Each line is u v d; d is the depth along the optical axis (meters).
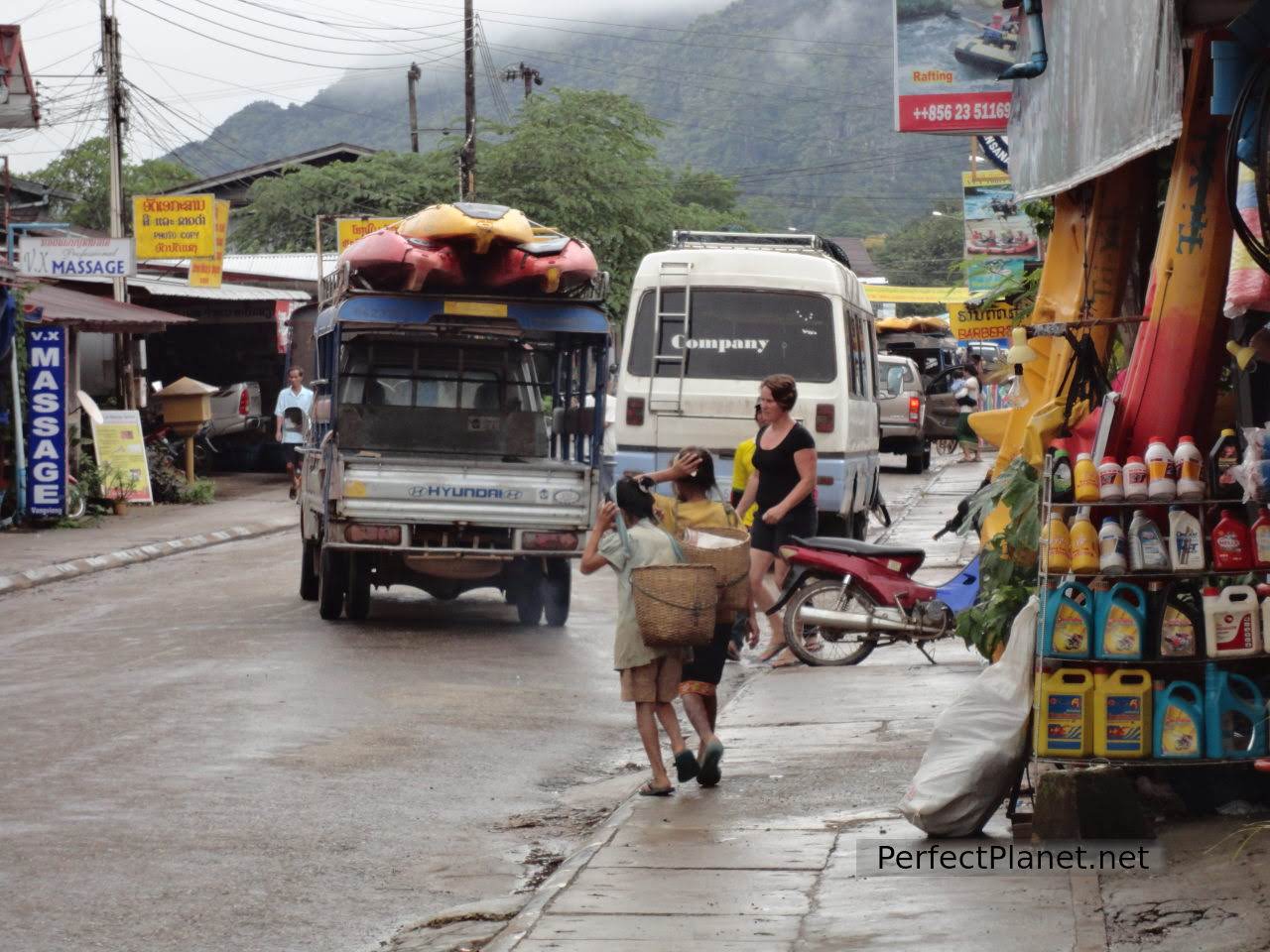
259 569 22.19
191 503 32.69
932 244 113.06
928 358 50.44
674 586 9.03
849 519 21.47
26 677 13.47
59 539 25.05
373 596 19.41
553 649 15.29
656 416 20.69
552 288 16.72
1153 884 6.64
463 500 15.73
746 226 80.75
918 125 17.77
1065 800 7.35
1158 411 8.12
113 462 31.16
